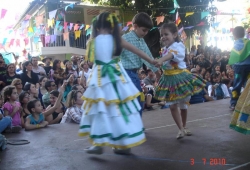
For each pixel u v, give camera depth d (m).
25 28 10.10
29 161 3.14
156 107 6.60
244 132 2.90
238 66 4.97
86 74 8.13
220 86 7.63
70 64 8.66
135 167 2.82
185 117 3.84
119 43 2.75
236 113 3.06
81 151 3.39
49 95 6.39
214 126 4.26
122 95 2.63
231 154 3.08
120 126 2.54
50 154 3.34
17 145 3.78
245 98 3.00
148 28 3.65
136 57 3.62
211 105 5.98
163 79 3.72
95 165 2.92
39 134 4.34
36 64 7.99
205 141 3.56
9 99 5.02
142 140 2.63
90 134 2.58
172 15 13.95
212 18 14.53
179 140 3.64
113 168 2.82
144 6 14.21
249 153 3.09
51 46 15.23
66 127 4.77
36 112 4.84
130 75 3.59
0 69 6.96
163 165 2.85
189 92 3.56
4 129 4.37
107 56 2.70
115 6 14.58
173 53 3.44
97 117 2.56
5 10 7.73
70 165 2.95
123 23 13.08
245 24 16.91
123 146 2.54
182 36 11.32
